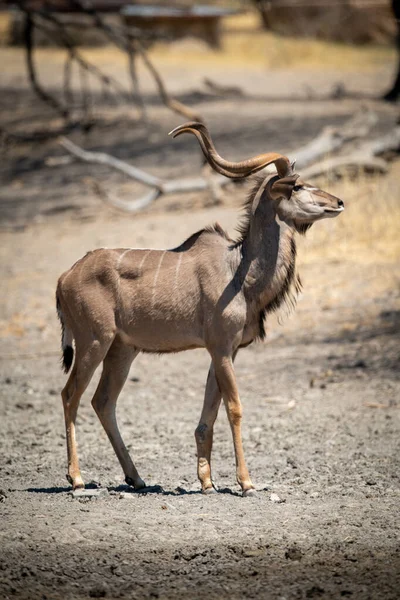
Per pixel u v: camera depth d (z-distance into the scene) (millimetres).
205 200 66000
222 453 28891
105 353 24328
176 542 20344
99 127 91438
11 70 118938
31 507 22703
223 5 151500
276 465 27297
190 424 32219
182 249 24797
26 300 51344
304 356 40094
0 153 89375
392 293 45656
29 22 81938
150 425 32156
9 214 71625
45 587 18047
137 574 18719
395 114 80688
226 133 80500
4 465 27406
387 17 140750
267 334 43375
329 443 29594
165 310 24172
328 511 22516
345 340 41375
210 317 23922
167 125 89625
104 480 25844
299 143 72562
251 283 24094
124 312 24359
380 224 53375
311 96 97062
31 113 99375
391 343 40312
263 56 129500
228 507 22875
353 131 64250
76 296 24406
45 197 75375
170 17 129500
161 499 23625
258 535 20781
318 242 52719
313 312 44875
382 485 25000
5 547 19891
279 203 24375
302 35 142000
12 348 43906
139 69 118062
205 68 119688
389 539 20547
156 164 77375
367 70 120812
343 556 19578
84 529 21031
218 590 17984
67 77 86875
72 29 130625
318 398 34812
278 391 35969
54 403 35344
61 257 58844
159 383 38000
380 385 35812
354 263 49812
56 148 88062
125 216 65875
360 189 57719
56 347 44062
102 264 24453
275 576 18609
